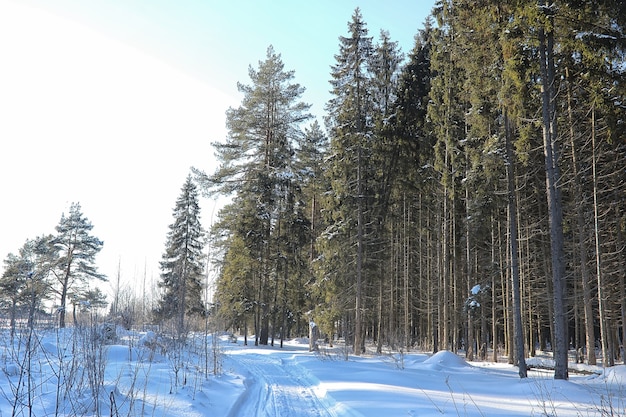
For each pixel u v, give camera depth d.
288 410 8.73
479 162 18.94
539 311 29.41
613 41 12.06
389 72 31.38
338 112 27.67
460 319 30.67
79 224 41.03
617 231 20.42
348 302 27.66
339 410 8.44
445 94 23.45
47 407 6.24
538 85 14.25
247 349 27.41
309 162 34.00
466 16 17.00
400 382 12.12
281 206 32.19
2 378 7.52
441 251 30.73
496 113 18.19
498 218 25.62
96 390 6.35
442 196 27.09
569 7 12.20
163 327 15.86
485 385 12.23
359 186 26.12
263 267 31.89
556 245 13.16
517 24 13.54
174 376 10.45
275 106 33.53
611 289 23.58
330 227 26.44
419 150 29.97
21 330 8.25
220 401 8.99
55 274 36.94
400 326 38.47
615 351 29.94
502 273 25.67
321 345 32.72
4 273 31.83
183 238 42.25
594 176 18.20
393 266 34.34
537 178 23.39
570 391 10.67
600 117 18.39
